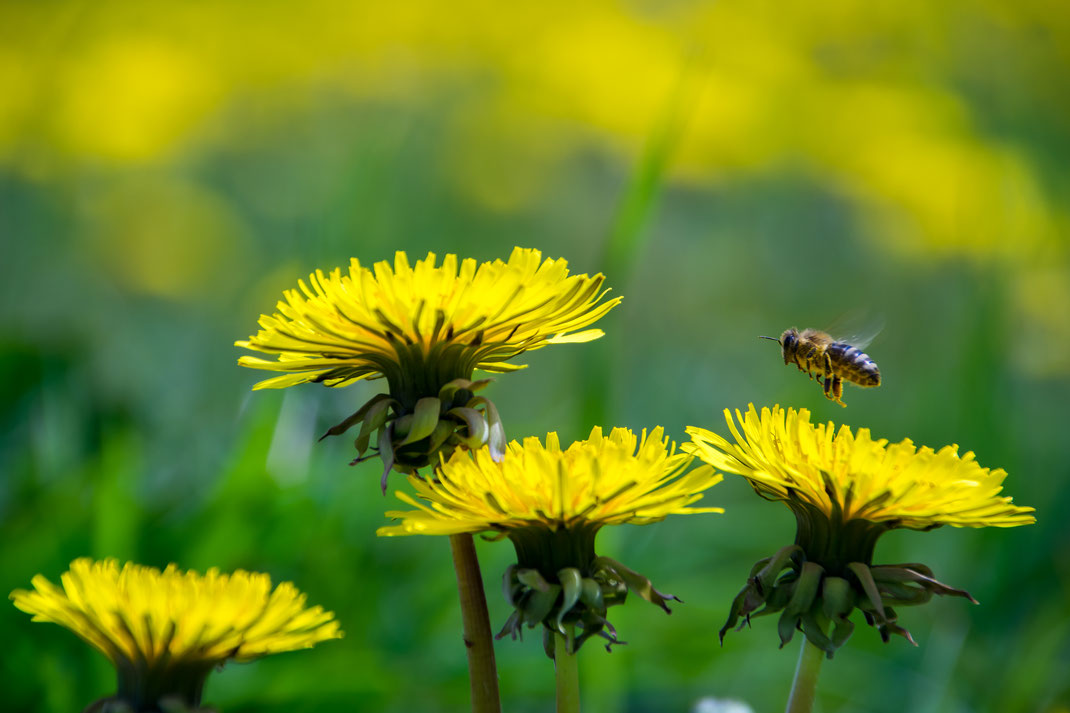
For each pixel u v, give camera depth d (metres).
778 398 1.27
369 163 1.10
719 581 0.89
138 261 1.42
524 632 0.76
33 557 0.64
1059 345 1.28
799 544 0.48
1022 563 0.91
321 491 0.78
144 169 1.48
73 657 0.62
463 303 0.47
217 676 0.64
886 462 0.46
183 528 0.70
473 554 0.48
